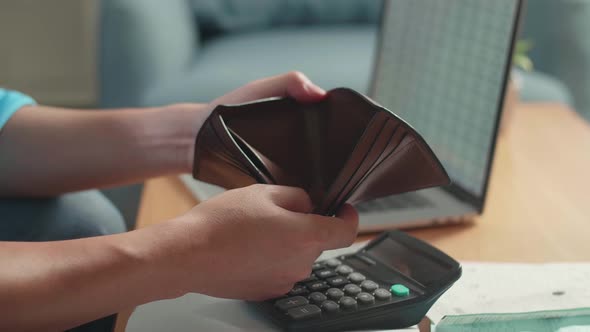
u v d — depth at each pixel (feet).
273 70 5.54
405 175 1.68
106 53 5.41
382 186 1.73
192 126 2.42
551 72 6.72
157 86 5.29
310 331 1.63
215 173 1.86
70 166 2.46
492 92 2.60
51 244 1.61
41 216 2.37
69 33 9.27
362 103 1.74
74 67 9.41
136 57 5.32
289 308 1.66
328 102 1.89
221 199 1.62
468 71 2.78
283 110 1.89
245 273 1.59
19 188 2.47
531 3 6.79
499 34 2.60
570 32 6.56
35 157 2.46
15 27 9.15
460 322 1.72
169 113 2.46
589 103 6.52
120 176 2.48
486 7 2.69
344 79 5.43
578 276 2.04
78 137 2.46
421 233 2.49
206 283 1.58
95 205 2.52
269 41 6.47
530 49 6.82
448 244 2.40
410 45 3.28
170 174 2.50
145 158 2.46
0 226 2.31
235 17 6.89
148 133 2.46
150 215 2.59
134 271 1.54
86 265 1.54
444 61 2.97
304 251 1.61
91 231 2.36
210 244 1.56
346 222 1.68
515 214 2.68
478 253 2.33
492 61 2.63
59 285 1.52
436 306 1.84
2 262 1.54
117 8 5.34
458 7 2.90
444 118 2.93
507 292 1.93
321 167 1.82
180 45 5.78
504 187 2.97
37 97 9.48
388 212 2.58
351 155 1.58
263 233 1.57
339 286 1.78
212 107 2.38
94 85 9.52
